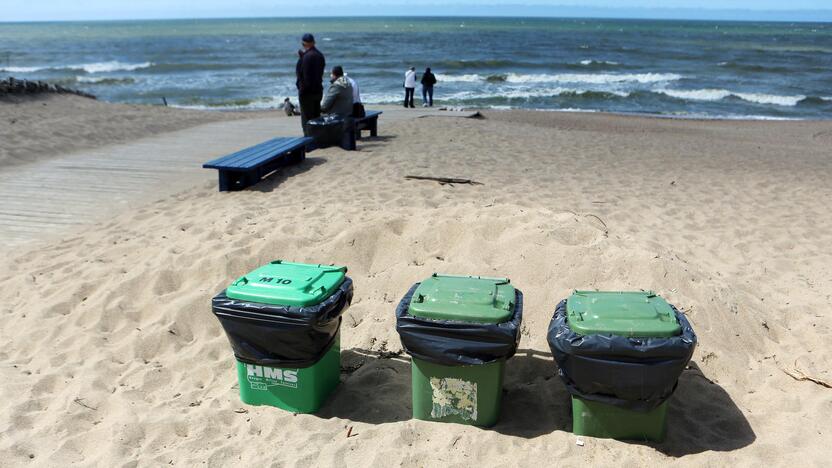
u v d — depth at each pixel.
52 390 4.49
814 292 6.25
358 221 7.05
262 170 9.81
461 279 4.19
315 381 4.11
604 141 14.84
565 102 29.12
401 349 5.00
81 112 16.53
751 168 12.18
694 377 4.46
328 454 3.73
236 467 3.66
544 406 4.17
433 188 9.15
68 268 6.39
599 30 119.38
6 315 5.55
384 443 3.78
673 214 8.66
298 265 4.44
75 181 9.86
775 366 4.74
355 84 12.95
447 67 44.53
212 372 4.74
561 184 9.98
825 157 14.12
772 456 3.66
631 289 5.25
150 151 12.19
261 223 7.30
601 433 3.75
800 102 29.61
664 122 22.19
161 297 5.69
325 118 12.04
